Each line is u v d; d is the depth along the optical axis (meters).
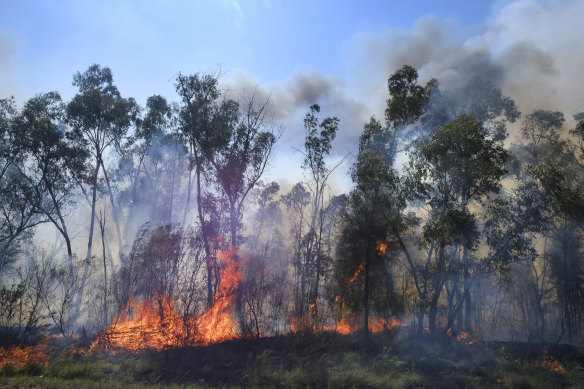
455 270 22.14
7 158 37.50
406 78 32.25
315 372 16.17
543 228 23.23
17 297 21.75
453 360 17.97
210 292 23.78
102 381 15.02
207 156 30.97
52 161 38.50
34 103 38.09
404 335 21.47
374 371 16.44
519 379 15.47
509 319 29.08
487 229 23.55
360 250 24.56
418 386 15.33
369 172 23.89
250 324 22.47
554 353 18.38
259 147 32.12
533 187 23.28
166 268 23.02
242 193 31.62
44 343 20.83
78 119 40.53
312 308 23.92
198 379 16.17
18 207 36.84
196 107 31.62
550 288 30.62
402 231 23.83
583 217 23.97
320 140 32.31
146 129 47.25
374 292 24.80
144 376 16.44
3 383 13.62
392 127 32.12
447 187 23.22
